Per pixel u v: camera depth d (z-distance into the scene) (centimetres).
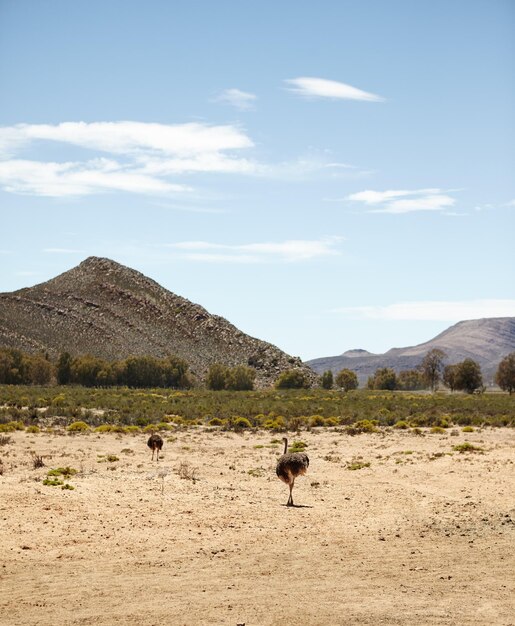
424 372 16075
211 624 1198
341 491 2472
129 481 2423
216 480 2661
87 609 1259
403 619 1234
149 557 1597
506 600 1339
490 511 2144
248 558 1614
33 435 4481
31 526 1777
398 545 1753
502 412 6994
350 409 7081
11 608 1259
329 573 1505
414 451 3731
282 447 4006
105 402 7675
